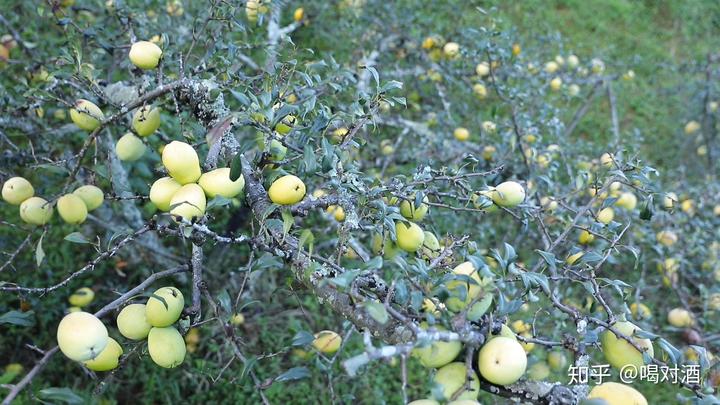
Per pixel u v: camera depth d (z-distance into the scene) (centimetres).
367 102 75
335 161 67
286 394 122
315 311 140
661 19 271
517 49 161
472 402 50
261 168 72
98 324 65
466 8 205
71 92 108
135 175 130
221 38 103
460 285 55
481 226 138
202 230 64
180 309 67
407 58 176
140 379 122
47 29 155
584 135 214
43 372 119
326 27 186
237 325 127
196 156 68
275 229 66
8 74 133
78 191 91
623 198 135
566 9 265
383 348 47
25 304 77
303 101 83
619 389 58
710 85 196
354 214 66
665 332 139
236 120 72
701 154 199
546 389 55
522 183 122
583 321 60
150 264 134
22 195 91
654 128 220
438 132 150
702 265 148
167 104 89
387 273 81
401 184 73
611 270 154
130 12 115
